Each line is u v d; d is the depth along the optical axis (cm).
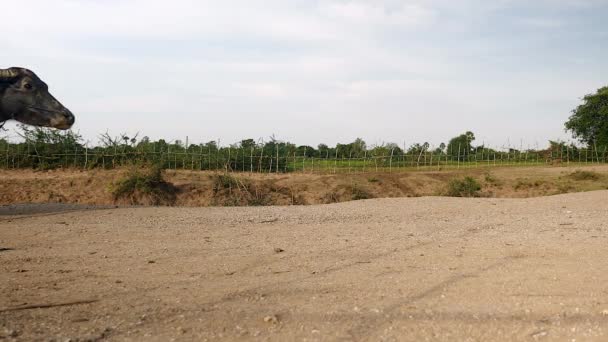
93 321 467
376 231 1093
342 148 4047
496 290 563
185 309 500
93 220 1314
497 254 785
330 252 827
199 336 427
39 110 1427
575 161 4459
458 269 679
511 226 1148
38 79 1444
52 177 2839
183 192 2755
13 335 424
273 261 752
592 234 991
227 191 2823
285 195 2886
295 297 544
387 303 516
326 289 576
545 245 859
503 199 1872
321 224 1238
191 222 1277
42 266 722
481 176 3384
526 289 566
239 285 598
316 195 2920
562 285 583
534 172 3528
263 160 3466
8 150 3061
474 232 1059
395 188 3108
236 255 804
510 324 452
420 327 445
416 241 938
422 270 677
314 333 432
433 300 527
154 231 1102
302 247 880
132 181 2670
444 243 909
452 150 4353
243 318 472
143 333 434
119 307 510
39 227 1159
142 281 625
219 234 1057
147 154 3170
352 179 3150
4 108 1401
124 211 1556
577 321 457
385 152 3938
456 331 436
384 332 434
